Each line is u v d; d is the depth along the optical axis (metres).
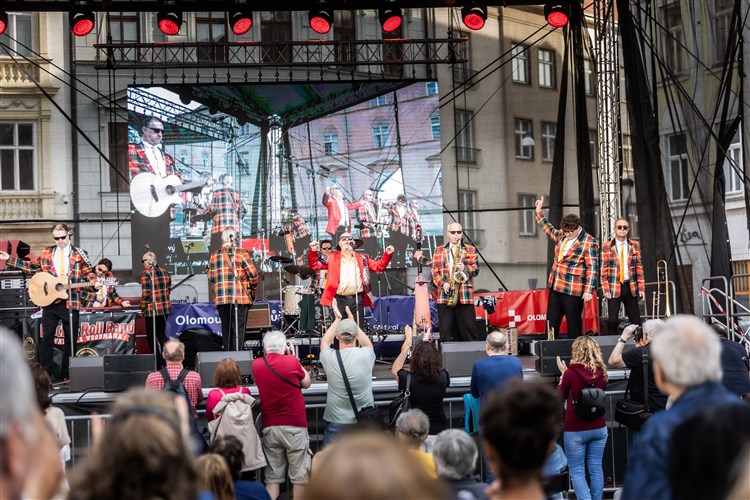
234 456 5.21
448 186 16.09
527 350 12.34
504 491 2.96
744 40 10.87
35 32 16.17
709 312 10.75
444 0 12.84
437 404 7.22
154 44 14.91
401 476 1.55
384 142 15.89
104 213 16.14
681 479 2.89
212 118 15.66
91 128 16.23
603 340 9.22
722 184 10.88
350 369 7.28
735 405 2.92
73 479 2.49
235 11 12.59
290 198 15.71
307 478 7.35
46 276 10.12
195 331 10.52
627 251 10.38
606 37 12.84
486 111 16.44
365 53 16.59
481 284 16.17
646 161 11.98
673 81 11.59
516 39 16.66
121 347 10.74
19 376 1.82
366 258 10.10
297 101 15.87
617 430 9.00
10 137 16.14
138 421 2.46
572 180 16.06
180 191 15.46
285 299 11.19
